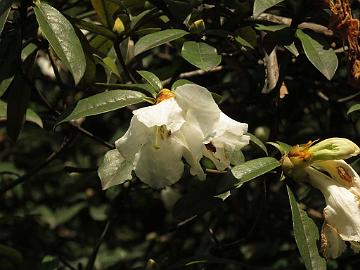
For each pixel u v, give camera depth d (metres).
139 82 1.12
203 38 0.99
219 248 1.09
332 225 0.88
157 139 0.84
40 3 0.92
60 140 1.78
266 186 0.97
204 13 1.04
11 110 1.05
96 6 1.03
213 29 1.02
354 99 1.24
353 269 1.39
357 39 0.99
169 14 1.02
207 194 0.91
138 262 1.70
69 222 1.85
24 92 1.04
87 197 1.67
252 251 1.38
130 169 0.88
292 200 0.90
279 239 1.40
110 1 1.02
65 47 0.90
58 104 1.33
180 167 0.85
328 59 0.97
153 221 1.79
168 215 1.77
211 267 1.29
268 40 1.02
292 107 1.31
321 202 1.25
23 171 1.73
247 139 0.84
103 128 1.71
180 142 0.84
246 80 1.22
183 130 0.84
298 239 0.88
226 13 1.04
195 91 0.83
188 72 1.18
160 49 1.42
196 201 0.91
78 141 1.71
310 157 0.89
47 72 1.45
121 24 1.01
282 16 1.13
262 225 1.29
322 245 0.88
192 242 1.50
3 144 1.78
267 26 1.01
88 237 1.80
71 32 0.91
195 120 0.83
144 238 1.77
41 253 1.64
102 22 1.04
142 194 1.62
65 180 1.75
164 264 1.13
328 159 0.89
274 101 1.06
